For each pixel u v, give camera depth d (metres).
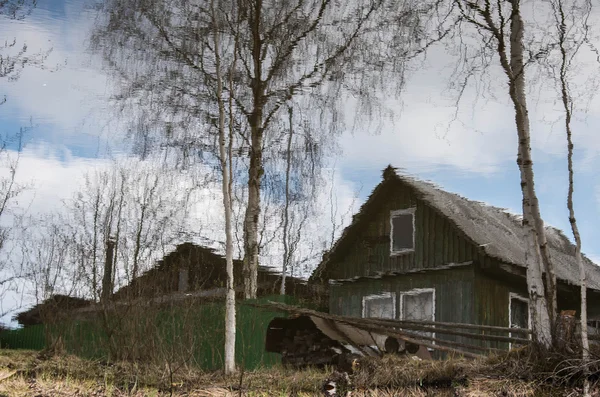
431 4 11.29
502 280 19.12
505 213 23.84
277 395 10.08
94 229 19.25
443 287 18.83
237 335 15.02
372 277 20.48
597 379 8.82
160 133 19.22
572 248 24.73
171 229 22.05
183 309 13.55
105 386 10.10
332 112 19.44
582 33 10.05
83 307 14.95
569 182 9.74
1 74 15.32
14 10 15.09
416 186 19.73
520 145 10.28
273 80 19.38
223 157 13.61
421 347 13.48
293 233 28.77
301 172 20.31
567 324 9.29
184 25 18.25
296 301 19.00
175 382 10.73
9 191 19.27
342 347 13.84
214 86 18.53
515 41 10.65
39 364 11.34
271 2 19.17
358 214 20.86
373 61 18.33
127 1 18.64
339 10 18.98
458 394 8.96
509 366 9.47
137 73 18.98
